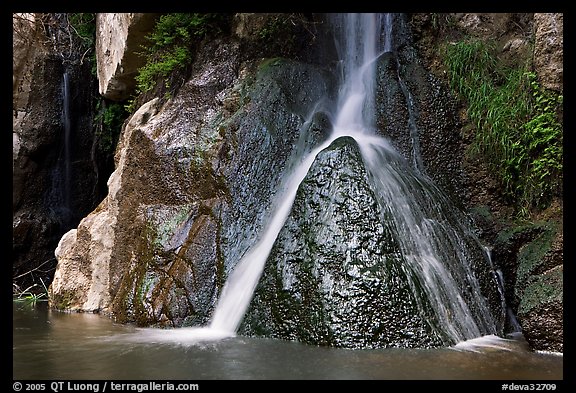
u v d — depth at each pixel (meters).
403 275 4.52
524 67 6.21
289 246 4.93
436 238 5.30
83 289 7.21
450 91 6.78
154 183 6.41
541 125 5.63
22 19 11.10
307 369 3.64
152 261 5.87
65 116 11.70
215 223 5.79
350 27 7.84
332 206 4.86
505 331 5.21
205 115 6.70
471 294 5.10
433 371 3.61
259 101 6.48
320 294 4.51
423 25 7.29
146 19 7.73
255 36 7.38
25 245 10.98
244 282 5.23
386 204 5.07
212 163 6.11
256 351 4.16
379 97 6.79
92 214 7.62
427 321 4.39
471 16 7.19
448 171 6.43
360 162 5.07
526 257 5.11
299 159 6.07
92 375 3.62
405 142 6.50
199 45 7.52
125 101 9.73
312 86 6.93
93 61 11.59
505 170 6.07
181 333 5.02
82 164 11.98
